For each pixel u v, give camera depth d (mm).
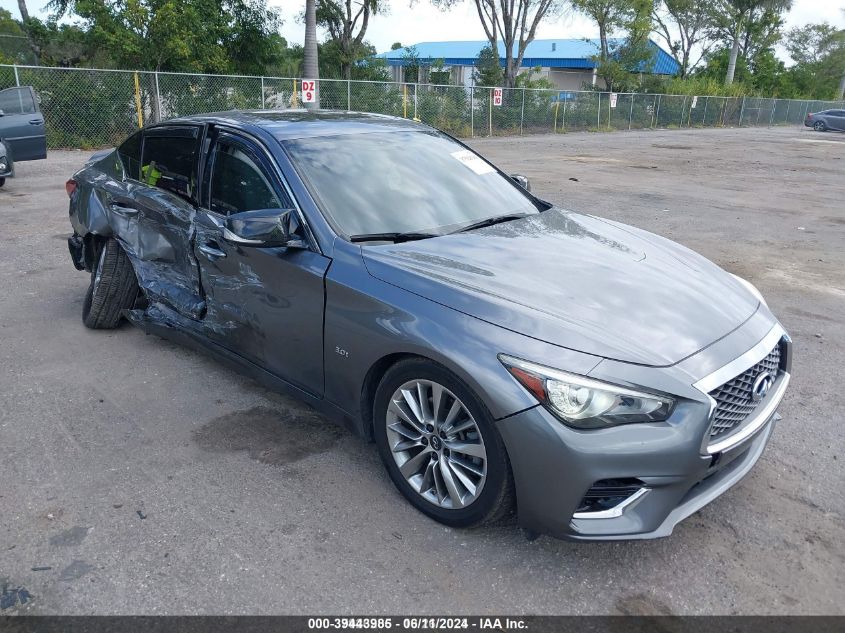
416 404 2918
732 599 2574
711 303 3014
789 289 6660
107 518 2939
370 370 3018
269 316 3471
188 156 4156
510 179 4449
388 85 24938
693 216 10477
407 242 3316
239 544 2799
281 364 3506
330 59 31609
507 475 2615
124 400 4016
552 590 2600
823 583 2664
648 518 2521
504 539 2869
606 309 2797
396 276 2979
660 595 2590
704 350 2668
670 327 2746
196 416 3850
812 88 64250
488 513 2717
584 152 21891
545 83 37250
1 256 7000
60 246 7449
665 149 23875
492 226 3666
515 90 29781
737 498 3211
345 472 3332
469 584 2617
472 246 3318
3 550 2729
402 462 3020
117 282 4777
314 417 3865
